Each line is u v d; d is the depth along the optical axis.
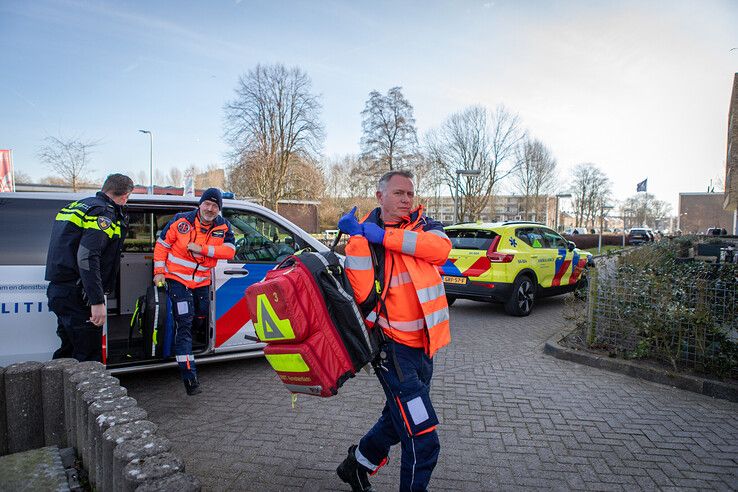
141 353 4.55
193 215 4.41
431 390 4.55
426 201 42.69
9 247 4.01
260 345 5.07
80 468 2.66
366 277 2.33
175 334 4.27
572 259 9.70
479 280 8.13
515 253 8.23
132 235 5.73
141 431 2.10
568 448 3.37
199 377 4.92
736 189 23.66
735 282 4.67
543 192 50.25
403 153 40.38
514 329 7.37
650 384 4.72
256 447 3.38
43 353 4.03
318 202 36.28
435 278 2.36
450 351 6.02
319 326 2.21
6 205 4.12
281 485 2.89
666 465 3.14
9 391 2.89
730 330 4.57
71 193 4.42
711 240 17.67
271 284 2.18
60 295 3.54
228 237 4.62
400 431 2.30
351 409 4.07
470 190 41.56
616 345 5.45
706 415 3.96
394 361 2.33
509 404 4.19
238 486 2.88
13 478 2.54
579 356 5.45
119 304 5.70
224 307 4.83
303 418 3.88
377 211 2.57
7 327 3.93
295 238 5.41
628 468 3.10
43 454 2.78
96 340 3.68
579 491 2.84
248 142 32.22
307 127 33.28
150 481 1.68
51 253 3.52
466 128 41.09
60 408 2.97
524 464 3.15
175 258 4.33
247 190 33.44
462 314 8.70
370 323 2.36
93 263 3.46
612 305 5.53
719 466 3.13
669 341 5.02
